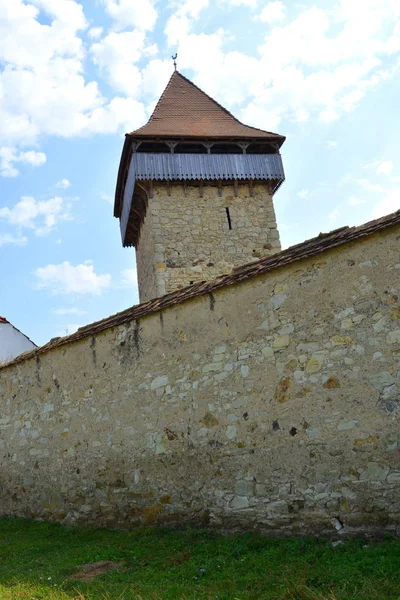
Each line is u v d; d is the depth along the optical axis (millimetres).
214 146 20422
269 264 6309
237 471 6211
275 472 5871
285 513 5703
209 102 22266
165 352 7301
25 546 7098
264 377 6152
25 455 9492
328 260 5840
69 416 8672
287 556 5047
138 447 7395
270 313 6234
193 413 6793
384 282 5406
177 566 5273
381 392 5266
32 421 9477
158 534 6609
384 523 5035
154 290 18281
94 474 8016
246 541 5652
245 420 6238
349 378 5496
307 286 5965
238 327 6516
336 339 5652
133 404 7602
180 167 18781
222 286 6684
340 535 5254
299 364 5883
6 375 10383
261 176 19328
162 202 18672
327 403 5605
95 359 8383
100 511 7797
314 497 5527
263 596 4195
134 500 7309
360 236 5551
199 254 18406
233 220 19000
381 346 5332
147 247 19766
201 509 6473
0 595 4852
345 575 4293
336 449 5461
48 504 8781
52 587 4992
